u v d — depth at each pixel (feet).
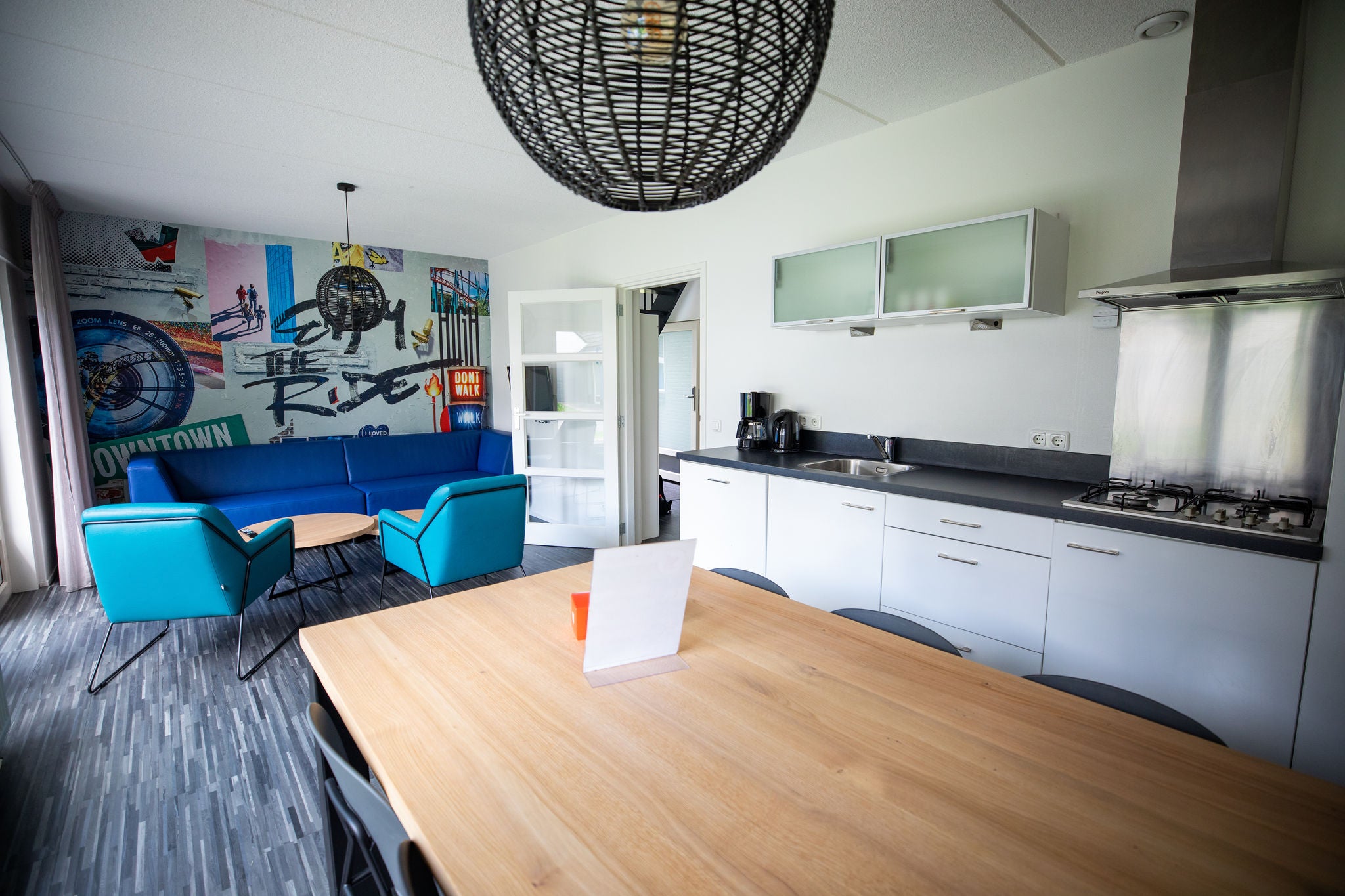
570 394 15.43
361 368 17.54
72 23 6.60
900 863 2.36
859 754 3.08
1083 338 7.91
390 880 3.37
